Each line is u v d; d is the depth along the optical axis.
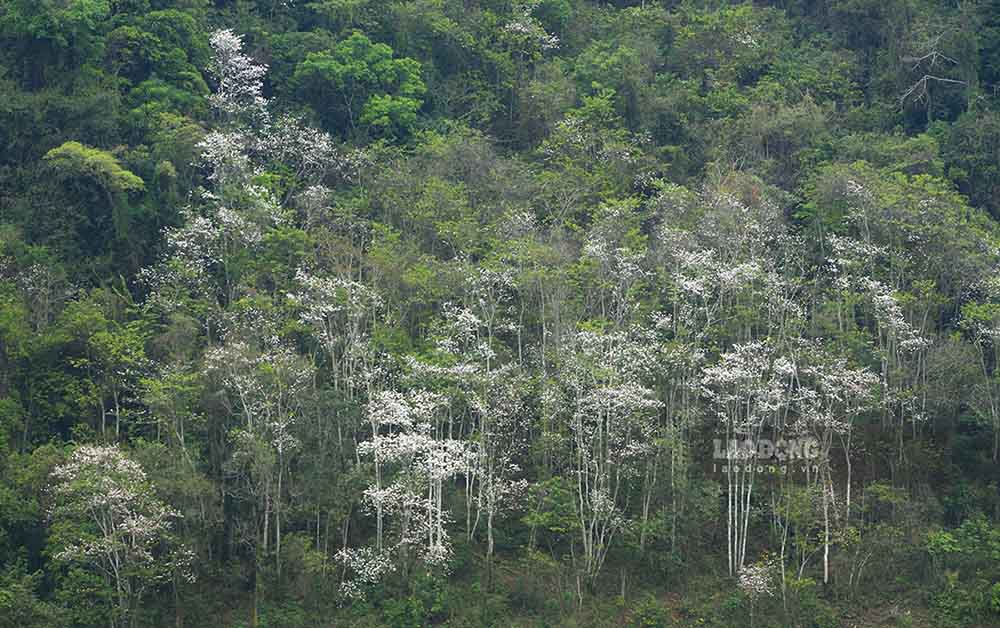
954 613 55.00
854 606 55.75
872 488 57.62
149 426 58.03
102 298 61.50
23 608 50.38
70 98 70.12
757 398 57.78
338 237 64.62
